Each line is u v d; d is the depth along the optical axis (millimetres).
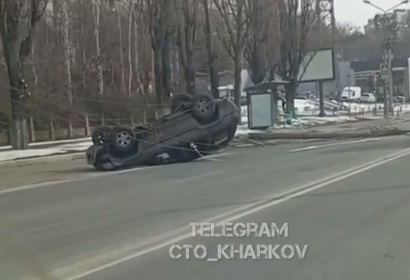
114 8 51594
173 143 20281
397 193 11719
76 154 26406
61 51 44250
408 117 54406
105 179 16547
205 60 47281
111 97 44375
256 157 21234
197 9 37125
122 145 19531
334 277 6402
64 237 8734
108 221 9898
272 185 13500
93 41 47812
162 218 9953
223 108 21062
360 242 7871
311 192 12141
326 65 55062
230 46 40469
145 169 18844
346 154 20719
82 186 15141
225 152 23672
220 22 39938
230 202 11297
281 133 32156
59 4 44344
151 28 30578
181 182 14891
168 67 30250
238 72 39219
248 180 14633
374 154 20188
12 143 29141
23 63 28906
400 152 20609
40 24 43188
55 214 10836
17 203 12500
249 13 39000
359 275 6449
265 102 37219
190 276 6562
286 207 10492
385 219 9281
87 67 46812
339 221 9195
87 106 41281
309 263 6961
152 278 6520
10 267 7090
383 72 54656
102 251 7785
